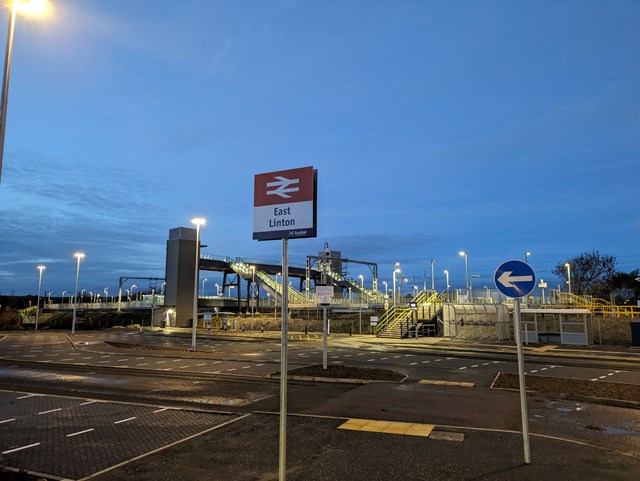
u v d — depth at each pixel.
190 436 9.36
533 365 22.81
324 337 19.34
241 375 18.48
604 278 73.31
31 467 7.64
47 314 129.25
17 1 9.80
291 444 8.66
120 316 106.31
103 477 7.09
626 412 11.63
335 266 107.44
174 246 88.06
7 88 9.32
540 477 6.79
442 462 7.52
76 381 17.20
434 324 47.97
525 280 7.56
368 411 11.48
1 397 13.82
